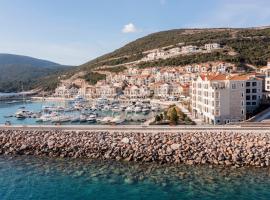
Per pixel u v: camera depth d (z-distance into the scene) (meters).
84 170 70.81
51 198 57.03
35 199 56.75
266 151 74.56
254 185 60.12
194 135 84.06
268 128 88.06
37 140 89.50
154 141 82.44
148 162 75.12
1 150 86.94
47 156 82.75
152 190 59.25
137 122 140.00
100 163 75.56
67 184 63.06
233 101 110.56
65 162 77.19
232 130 86.44
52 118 153.75
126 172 68.69
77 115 164.38
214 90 109.69
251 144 77.19
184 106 178.00
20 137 91.81
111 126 98.31
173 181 62.97
